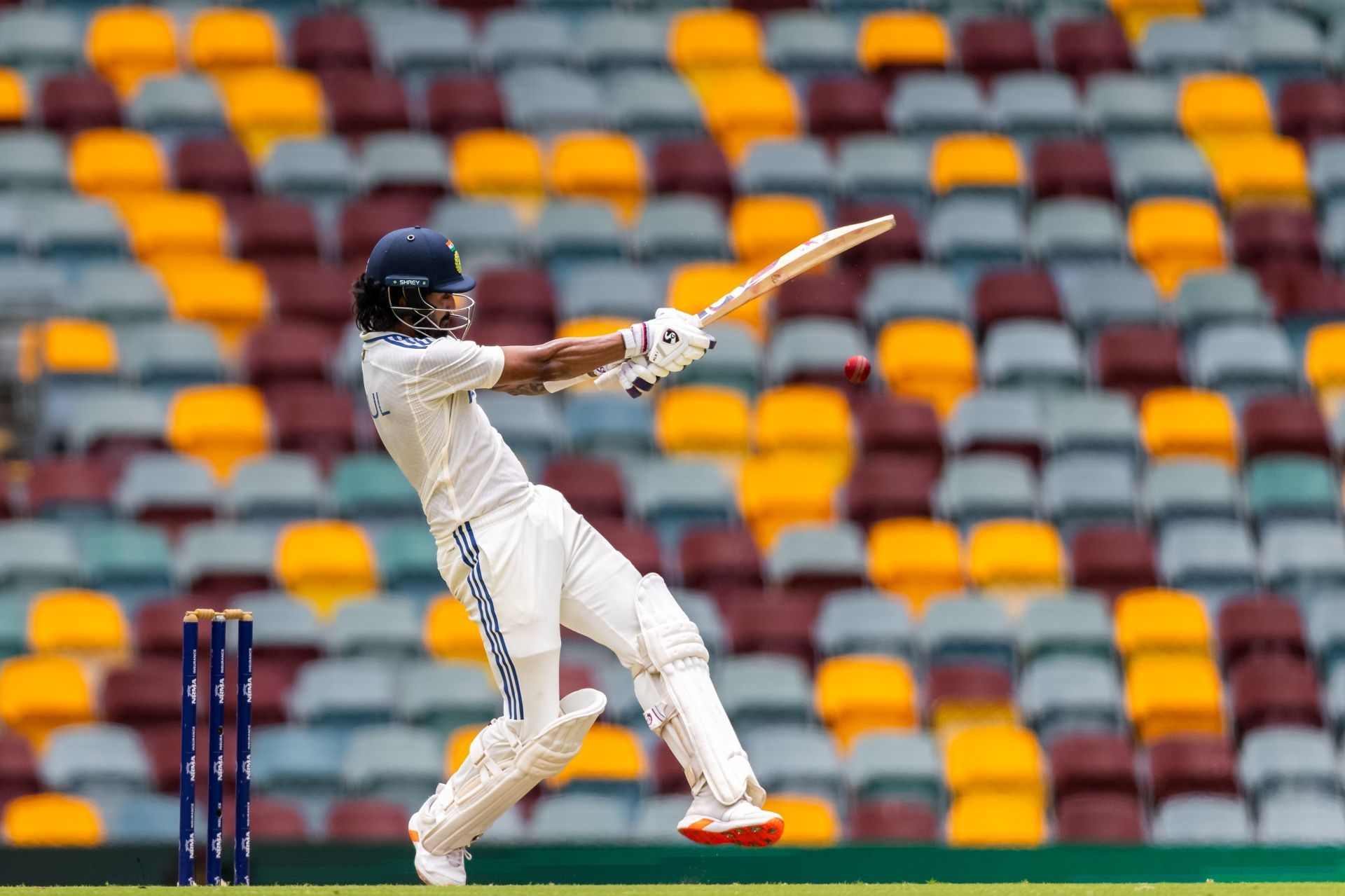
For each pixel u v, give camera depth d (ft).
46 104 185.06
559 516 61.36
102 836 120.26
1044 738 134.51
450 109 191.83
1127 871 101.09
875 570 147.33
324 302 169.07
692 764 60.59
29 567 140.77
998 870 102.83
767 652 137.08
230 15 197.26
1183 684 137.18
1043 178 189.88
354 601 137.59
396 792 125.59
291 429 155.84
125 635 136.87
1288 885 56.80
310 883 94.43
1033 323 172.96
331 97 190.80
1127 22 215.10
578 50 204.33
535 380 60.75
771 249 180.45
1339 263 185.47
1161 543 154.71
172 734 126.72
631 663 61.93
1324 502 157.48
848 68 206.18
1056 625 139.95
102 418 154.20
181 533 147.54
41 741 129.59
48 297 165.68
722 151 188.03
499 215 178.19
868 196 188.14
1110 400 162.91
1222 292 176.14
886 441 158.81
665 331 60.95
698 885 58.85
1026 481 154.20
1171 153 192.03
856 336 169.07
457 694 132.05
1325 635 142.82
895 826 123.24
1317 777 130.62
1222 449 161.89
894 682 134.62
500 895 53.88
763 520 152.87
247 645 65.46
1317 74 209.46
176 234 173.27
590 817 123.95
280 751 127.34
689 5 213.87
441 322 62.28
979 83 206.39
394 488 151.64
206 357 162.30
